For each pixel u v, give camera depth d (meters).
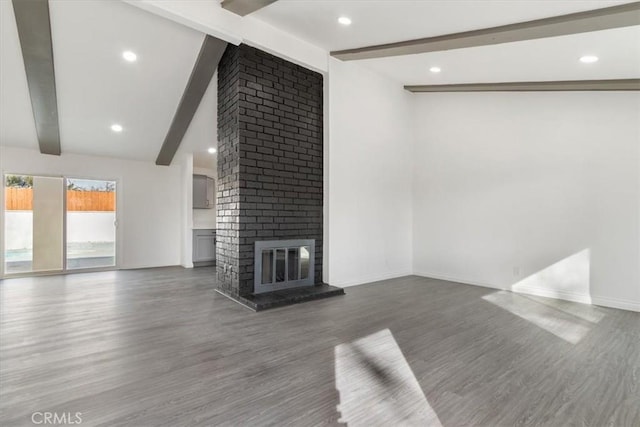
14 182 5.37
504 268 4.58
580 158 3.98
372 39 3.77
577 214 4.00
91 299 3.98
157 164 6.70
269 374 2.13
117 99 4.58
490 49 3.42
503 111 4.62
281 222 4.15
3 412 1.70
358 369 2.21
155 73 4.20
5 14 3.17
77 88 4.24
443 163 5.25
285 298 3.73
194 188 7.29
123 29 3.50
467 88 4.77
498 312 3.49
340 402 1.83
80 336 2.76
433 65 4.23
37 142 5.32
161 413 1.71
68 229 5.84
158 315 3.34
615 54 3.11
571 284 4.02
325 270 4.52
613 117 3.77
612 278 3.74
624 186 3.69
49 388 1.94
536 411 1.75
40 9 3.14
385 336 2.80
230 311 3.47
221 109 4.27
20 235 5.42
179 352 2.45
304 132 4.37
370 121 4.96
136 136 5.62
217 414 1.71
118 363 2.27
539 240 4.29
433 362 2.32
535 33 2.90
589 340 2.73
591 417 1.70
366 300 3.94
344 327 3.01
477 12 2.80
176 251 6.99
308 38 3.92
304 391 1.93
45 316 3.30
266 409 1.75
